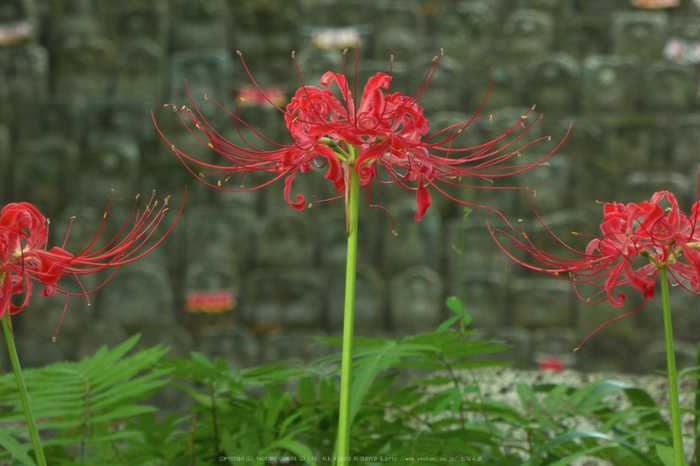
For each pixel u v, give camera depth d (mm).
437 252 4613
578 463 1452
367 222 4652
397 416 1298
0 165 4598
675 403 1121
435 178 1148
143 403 3525
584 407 1291
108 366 1262
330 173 1116
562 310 4324
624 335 4137
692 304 4316
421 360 1271
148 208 1149
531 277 4578
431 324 4285
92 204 4672
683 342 4250
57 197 4664
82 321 4164
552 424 1276
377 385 1249
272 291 4371
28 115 5082
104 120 5152
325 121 1122
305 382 1266
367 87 1130
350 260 1118
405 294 4309
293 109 1136
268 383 1258
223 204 4852
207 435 1288
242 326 4367
